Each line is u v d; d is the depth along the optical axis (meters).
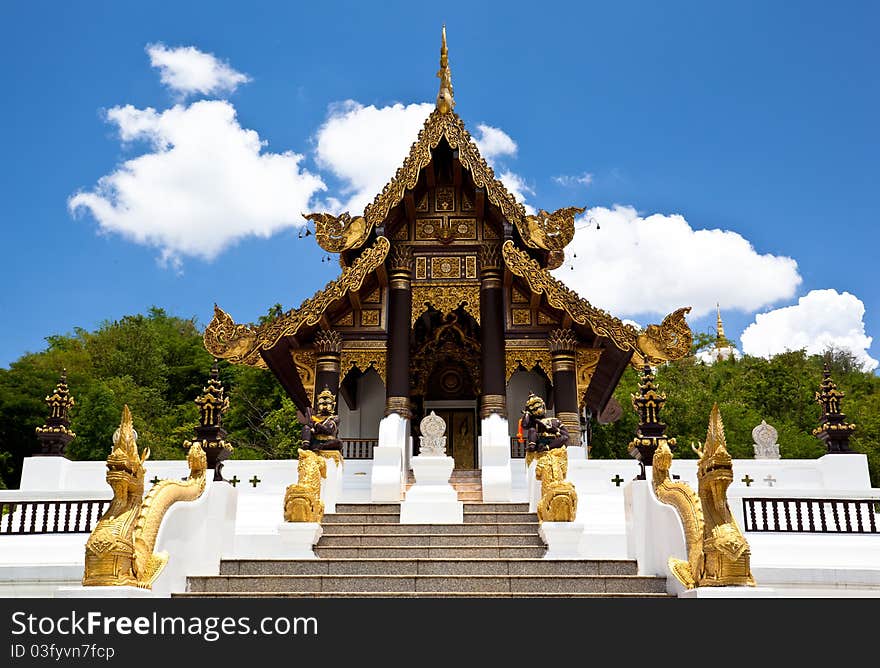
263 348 20.27
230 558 12.74
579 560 12.26
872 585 11.53
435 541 14.93
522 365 21.64
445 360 26.84
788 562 12.48
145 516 9.98
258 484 18.44
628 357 20.72
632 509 12.70
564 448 15.91
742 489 14.50
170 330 64.00
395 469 18.23
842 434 18.53
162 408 49.31
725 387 51.78
